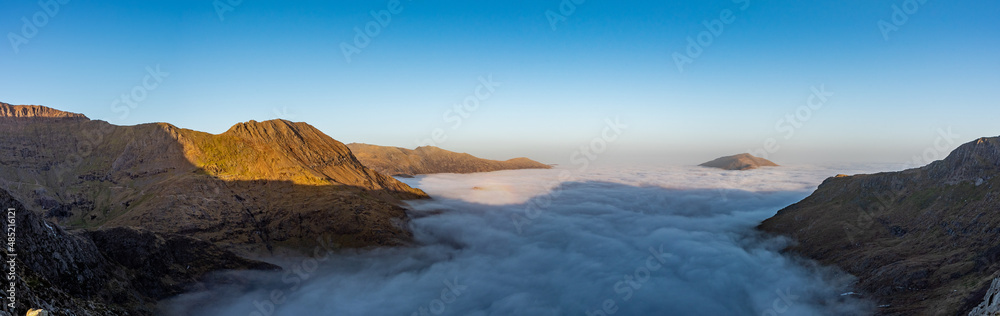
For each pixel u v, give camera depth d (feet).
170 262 599.98
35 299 236.63
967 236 535.19
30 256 344.28
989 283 395.55
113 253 523.70
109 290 418.72
